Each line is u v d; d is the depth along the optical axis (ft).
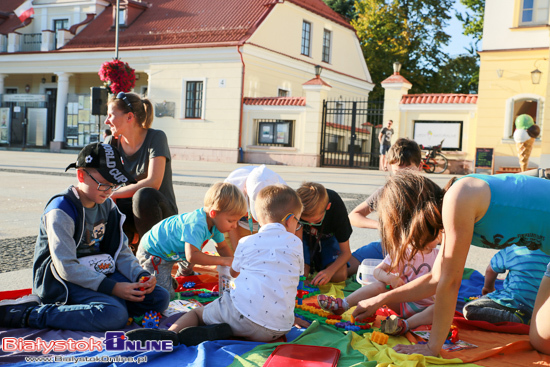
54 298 9.32
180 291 11.90
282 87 81.76
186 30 79.25
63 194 9.45
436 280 9.20
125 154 13.73
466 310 10.44
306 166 70.64
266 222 9.20
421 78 108.17
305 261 13.56
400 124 65.87
